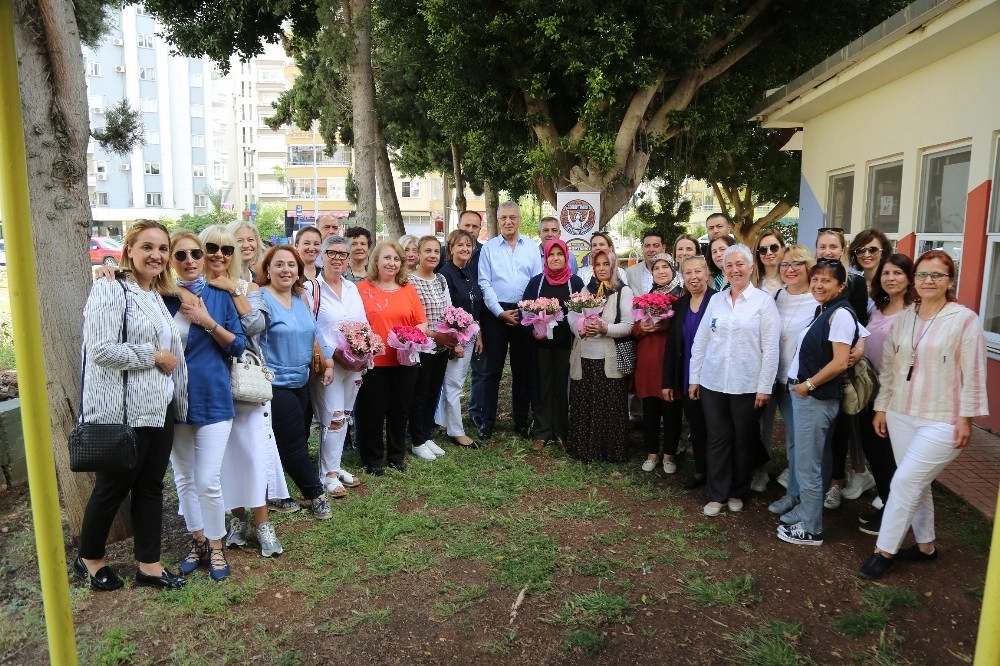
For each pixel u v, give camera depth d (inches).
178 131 2180.1
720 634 130.8
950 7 218.4
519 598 142.6
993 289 245.4
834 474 187.5
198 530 154.3
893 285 160.2
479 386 259.8
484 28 369.7
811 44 458.3
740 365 178.5
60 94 149.8
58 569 86.1
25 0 143.7
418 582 149.5
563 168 427.8
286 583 148.9
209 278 153.3
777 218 703.7
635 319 209.8
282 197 2849.4
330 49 409.7
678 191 552.4
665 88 458.0
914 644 127.5
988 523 174.2
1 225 78.5
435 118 507.5
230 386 150.9
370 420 209.6
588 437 225.5
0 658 125.0
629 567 155.9
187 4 455.2
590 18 348.8
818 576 151.5
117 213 2117.4
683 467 222.1
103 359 126.4
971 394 136.9
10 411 201.6
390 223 658.8
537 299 224.1
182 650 124.3
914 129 287.6
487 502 191.0
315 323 181.5
